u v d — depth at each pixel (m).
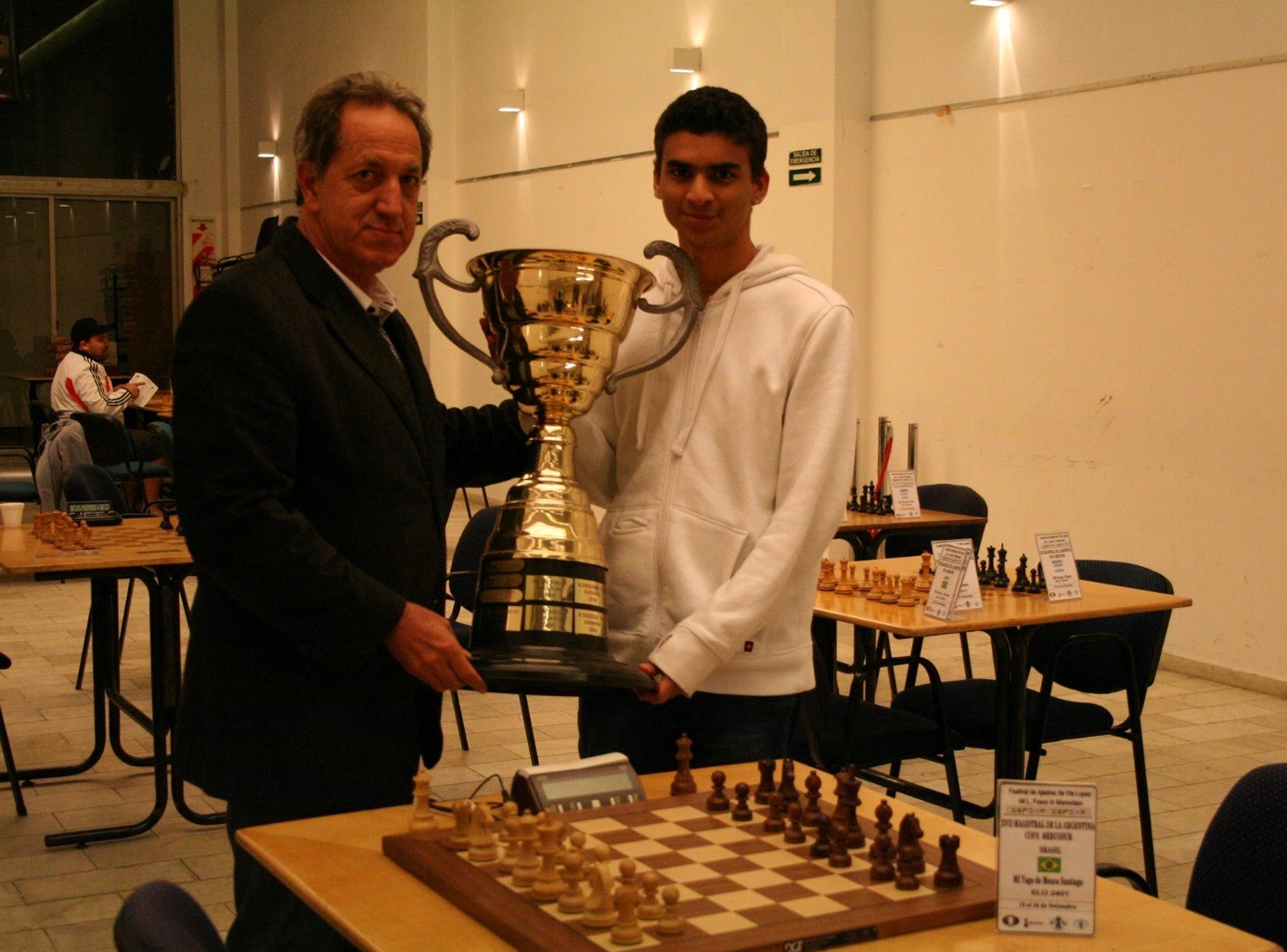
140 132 14.29
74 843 3.62
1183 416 5.75
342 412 1.65
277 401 1.58
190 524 1.56
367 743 1.67
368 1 12.21
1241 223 5.49
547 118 10.21
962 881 1.32
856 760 3.06
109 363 13.77
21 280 13.70
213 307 1.58
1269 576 5.42
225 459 1.55
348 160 1.65
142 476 8.34
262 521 1.54
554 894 1.24
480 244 11.27
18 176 13.58
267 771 1.64
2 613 6.99
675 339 1.82
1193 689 5.54
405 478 1.72
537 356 1.71
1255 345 5.45
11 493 7.89
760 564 1.75
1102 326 6.12
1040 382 6.44
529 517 1.67
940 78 6.95
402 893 1.32
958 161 6.87
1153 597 3.49
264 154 14.05
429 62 11.45
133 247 14.28
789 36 7.61
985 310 6.74
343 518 1.66
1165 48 5.77
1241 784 1.58
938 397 7.06
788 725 1.97
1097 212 6.12
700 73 8.45
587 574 1.65
